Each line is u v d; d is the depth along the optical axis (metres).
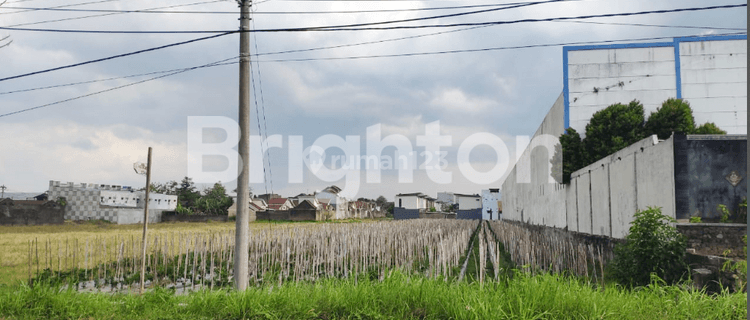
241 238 10.96
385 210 135.12
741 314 7.57
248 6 11.41
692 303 7.86
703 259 11.28
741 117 27.02
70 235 35.50
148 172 13.01
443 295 7.92
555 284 7.93
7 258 21.61
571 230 25.73
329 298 8.31
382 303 8.09
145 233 12.80
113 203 71.06
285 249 22.47
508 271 17.30
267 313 7.96
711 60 27.47
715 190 13.77
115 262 19.98
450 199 122.38
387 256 19.59
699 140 14.00
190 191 98.62
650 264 11.62
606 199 19.59
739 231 12.88
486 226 58.16
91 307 8.98
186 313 8.50
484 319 7.07
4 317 8.48
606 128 26.03
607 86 28.11
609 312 7.37
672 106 25.48
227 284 16.56
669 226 12.06
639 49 28.06
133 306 9.02
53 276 16.47
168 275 17.84
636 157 16.52
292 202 98.62
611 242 18.62
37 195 82.19
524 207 47.06
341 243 20.55
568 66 28.61
